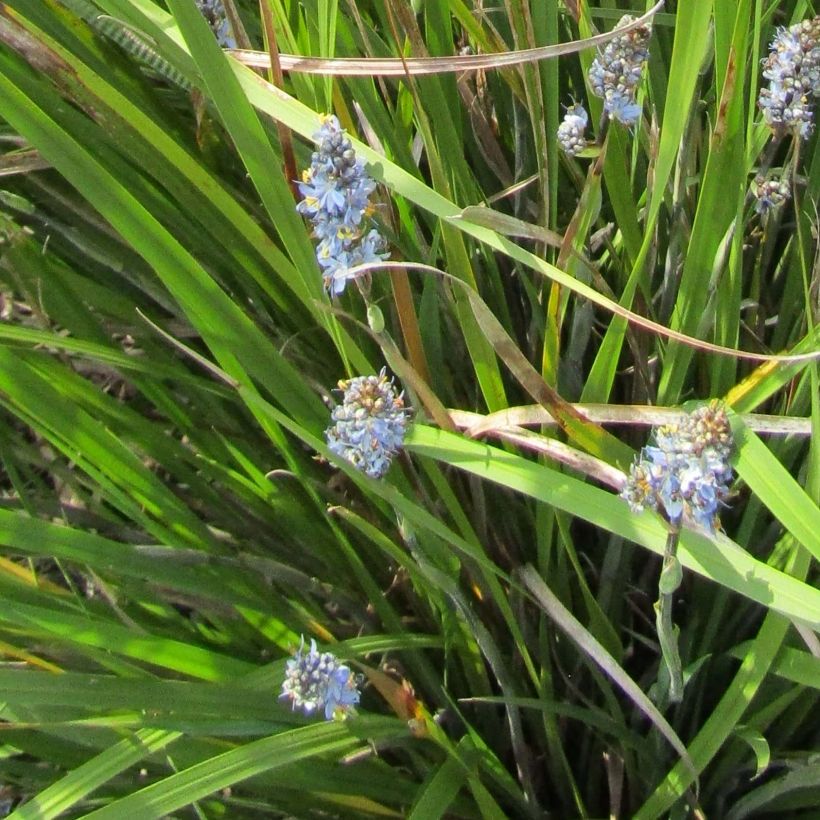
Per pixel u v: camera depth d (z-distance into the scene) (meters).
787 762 0.69
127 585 0.69
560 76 0.79
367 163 0.59
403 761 0.76
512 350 0.57
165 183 0.67
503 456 0.59
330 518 0.70
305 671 0.58
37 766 0.72
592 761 0.75
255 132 0.58
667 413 0.60
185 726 0.61
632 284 0.60
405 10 0.60
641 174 0.75
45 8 0.67
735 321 0.67
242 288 0.77
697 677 0.72
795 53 0.61
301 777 0.66
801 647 0.68
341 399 0.74
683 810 0.70
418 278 0.74
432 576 0.62
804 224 0.72
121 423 0.72
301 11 0.68
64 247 0.78
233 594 0.68
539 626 0.73
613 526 0.58
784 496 0.56
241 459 0.75
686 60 0.56
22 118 0.58
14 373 0.63
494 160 0.74
